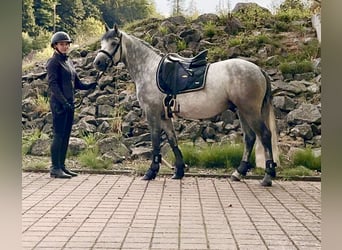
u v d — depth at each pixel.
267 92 5.34
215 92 5.34
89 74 7.74
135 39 5.71
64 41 5.75
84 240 3.31
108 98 7.36
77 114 7.24
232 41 7.74
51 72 5.69
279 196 4.93
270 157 5.39
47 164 6.31
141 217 4.02
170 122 5.73
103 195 4.94
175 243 3.26
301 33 7.84
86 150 6.68
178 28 8.07
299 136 6.52
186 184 5.55
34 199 4.71
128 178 5.95
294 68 7.29
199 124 6.81
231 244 3.24
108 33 5.71
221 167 6.29
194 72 5.41
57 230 3.58
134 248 3.14
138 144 6.77
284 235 3.47
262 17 8.20
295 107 6.79
